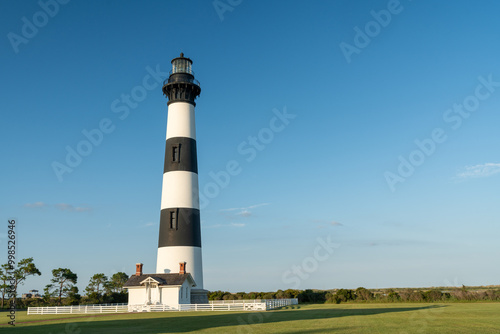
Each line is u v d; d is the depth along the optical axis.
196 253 52.75
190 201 53.69
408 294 66.94
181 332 24.27
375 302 67.19
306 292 77.44
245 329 25.47
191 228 52.88
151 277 49.75
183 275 50.50
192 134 56.44
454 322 28.89
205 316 37.91
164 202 53.94
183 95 57.09
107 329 27.06
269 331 24.22
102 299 78.62
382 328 25.22
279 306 55.03
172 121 56.41
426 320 30.58
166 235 52.50
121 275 91.75
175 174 54.06
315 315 37.06
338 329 24.88
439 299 64.44
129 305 49.38
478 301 62.66
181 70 58.12
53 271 80.19
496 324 27.45
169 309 48.34
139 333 24.03
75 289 81.31
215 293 78.62
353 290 74.31
